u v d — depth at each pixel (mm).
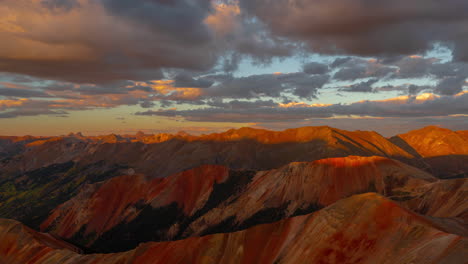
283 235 53344
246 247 53406
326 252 45406
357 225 45844
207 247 55062
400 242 40719
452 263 32219
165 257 55688
